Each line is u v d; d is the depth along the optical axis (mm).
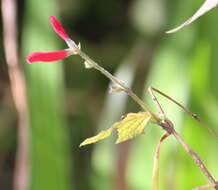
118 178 959
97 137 612
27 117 946
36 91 957
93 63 611
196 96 937
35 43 958
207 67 931
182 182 938
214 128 939
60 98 957
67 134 979
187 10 926
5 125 1287
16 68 912
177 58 936
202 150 941
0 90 1262
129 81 1096
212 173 939
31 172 981
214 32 923
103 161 994
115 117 1027
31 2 953
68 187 993
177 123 927
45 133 966
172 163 933
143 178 948
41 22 951
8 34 906
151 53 1165
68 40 614
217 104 933
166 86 936
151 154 938
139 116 615
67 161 983
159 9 1257
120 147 959
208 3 618
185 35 931
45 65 950
